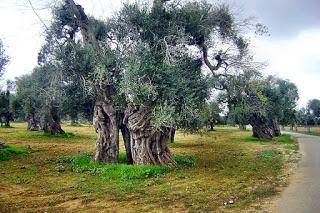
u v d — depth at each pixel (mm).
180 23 21953
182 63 21016
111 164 20719
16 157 26062
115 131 21844
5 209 12586
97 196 14375
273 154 29281
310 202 13148
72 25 23875
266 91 43844
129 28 21312
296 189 15461
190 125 21859
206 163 23844
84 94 22141
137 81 18688
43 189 15750
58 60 21328
